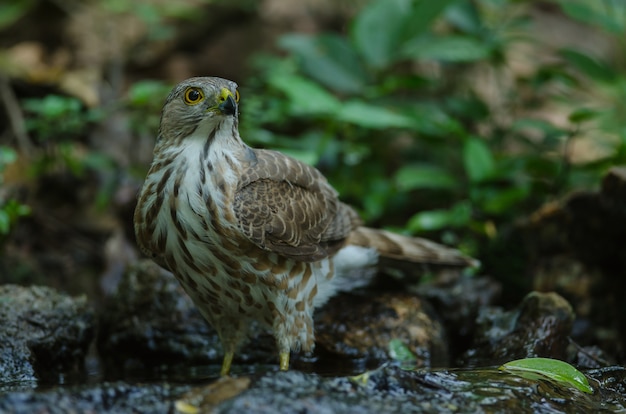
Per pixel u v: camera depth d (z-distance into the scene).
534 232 11.74
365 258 10.19
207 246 8.35
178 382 8.41
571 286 11.41
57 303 9.78
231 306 8.93
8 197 12.12
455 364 9.67
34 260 13.02
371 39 14.56
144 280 10.41
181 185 8.26
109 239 13.52
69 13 17.59
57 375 9.55
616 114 15.55
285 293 8.84
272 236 8.60
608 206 10.94
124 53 17.39
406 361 9.81
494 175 12.72
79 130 13.99
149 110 14.41
